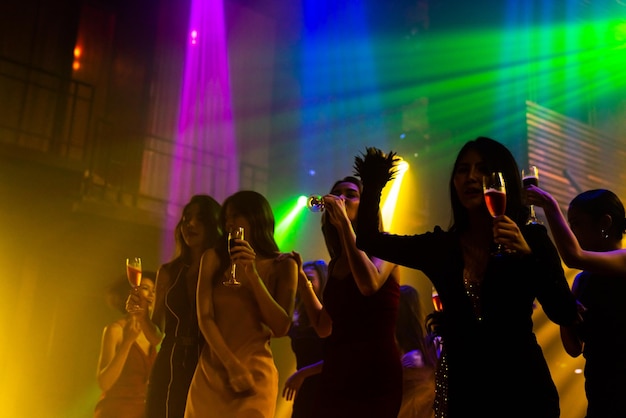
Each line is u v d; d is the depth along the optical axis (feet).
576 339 10.31
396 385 10.91
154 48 36.55
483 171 8.18
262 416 10.85
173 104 36.78
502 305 7.20
